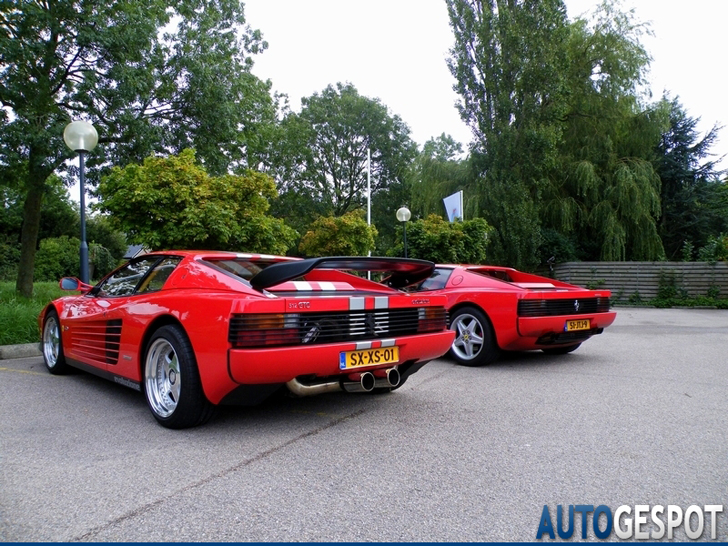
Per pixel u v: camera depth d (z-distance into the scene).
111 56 11.40
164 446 3.27
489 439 3.45
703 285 18.53
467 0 22.31
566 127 23.44
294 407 4.27
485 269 7.13
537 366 6.26
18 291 13.03
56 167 11.42
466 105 22.30
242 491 2.60
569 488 2.67
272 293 3.50
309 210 37.09
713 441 3.41
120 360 4.14
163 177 8.02
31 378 5.32
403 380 4.27
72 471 2.84
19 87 10.78
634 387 5.05
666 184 28.98
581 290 6.70
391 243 39.41
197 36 13.10
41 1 11.48
